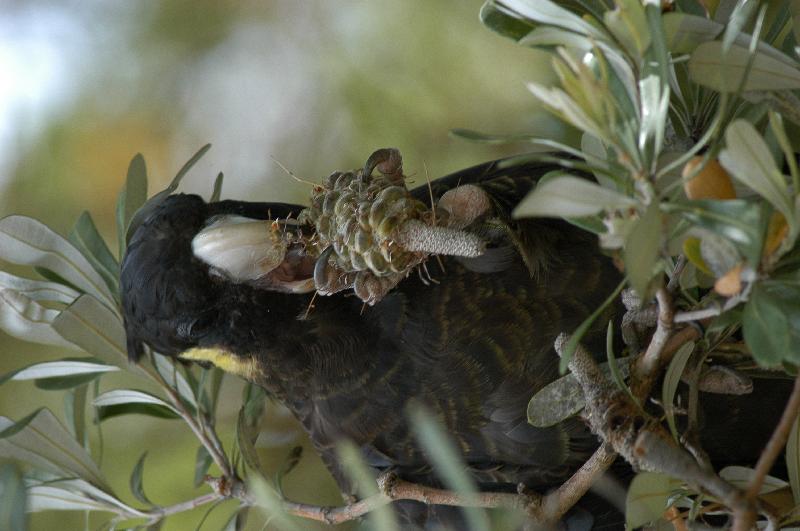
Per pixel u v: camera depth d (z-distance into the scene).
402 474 5.18
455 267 5.13
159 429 5.32
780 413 5.11
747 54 4.97
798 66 4.97
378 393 5.15
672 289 5.00
